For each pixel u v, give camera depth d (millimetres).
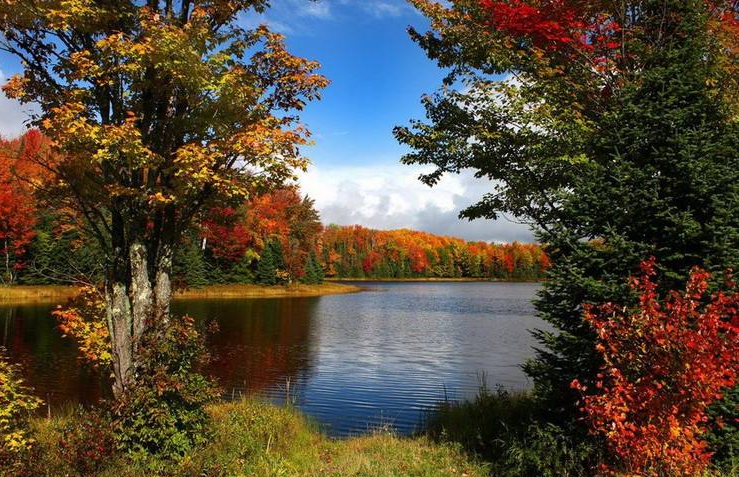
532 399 8930
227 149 7895
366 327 33000
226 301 51656
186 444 7379
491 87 8820
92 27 7504
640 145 6965
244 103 8359
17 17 7094
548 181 9438
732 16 8336
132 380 7758
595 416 5406
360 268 139250
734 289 5883
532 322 36906
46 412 11586
